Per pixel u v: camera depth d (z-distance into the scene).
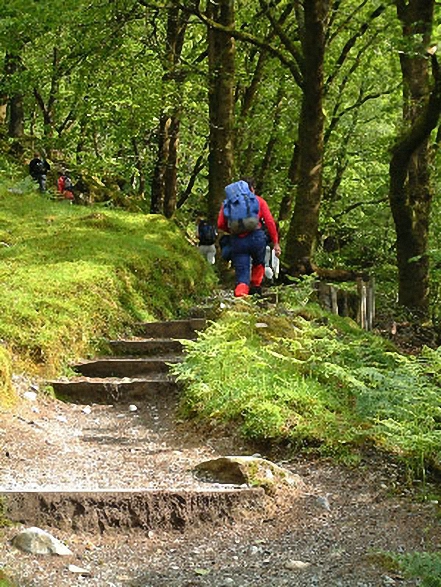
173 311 11.81
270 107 24.25
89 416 7.62
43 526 4.55
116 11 16.78
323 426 6.43
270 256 10.52
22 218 14.23
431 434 5.77
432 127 14.90
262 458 6.15
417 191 17.69
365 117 26.83
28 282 10.01
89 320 9.68
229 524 4.94
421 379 6.72
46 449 6.12
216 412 6.85
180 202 28.48
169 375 8.48
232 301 10.02
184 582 4.01
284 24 22.58
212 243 17.28
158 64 20.69
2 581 3.69
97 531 4.64
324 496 5.44
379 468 5.90
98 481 5.36
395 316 16.33
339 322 10.94
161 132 23.55
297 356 7.89
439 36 14.29
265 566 4.28
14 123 25.86
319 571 4.20
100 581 3.96
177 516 4.84
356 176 28.00
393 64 22.05
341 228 27.05
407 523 4.95
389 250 25.94
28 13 15.98
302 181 16.00
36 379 8.16
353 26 20.77
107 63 18.33
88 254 11.65
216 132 18.25
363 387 6.57
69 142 24.73
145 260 12.07
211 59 18.89
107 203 20.55
